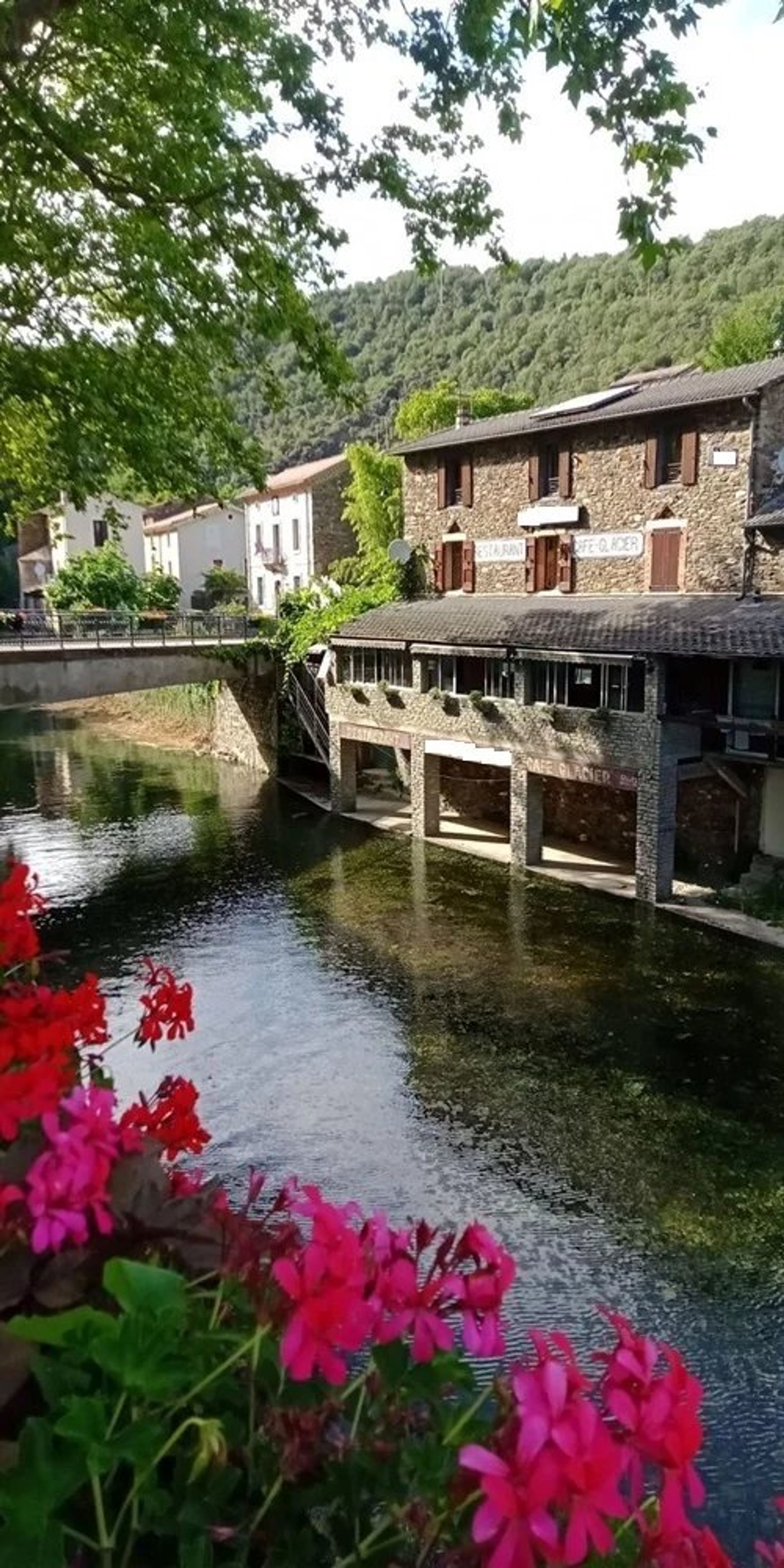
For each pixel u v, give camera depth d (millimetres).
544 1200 9711
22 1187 2088
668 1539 1595
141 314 14867
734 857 19578
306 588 34531
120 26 11281
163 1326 1620
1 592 66312
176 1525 1668
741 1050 12781
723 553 19969
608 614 20234
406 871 21344
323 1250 1722
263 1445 1877
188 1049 12969
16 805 28781
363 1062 12617
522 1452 1490
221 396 16578
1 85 11297
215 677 30156
